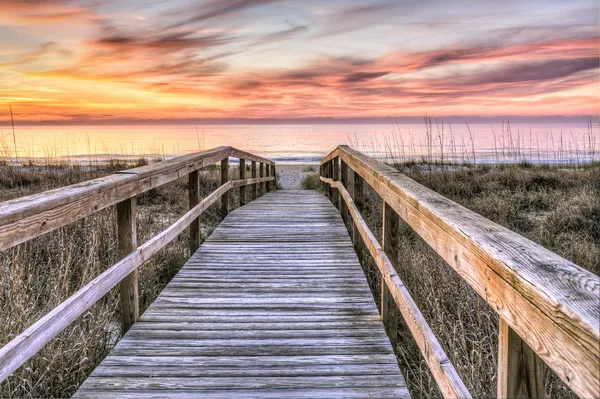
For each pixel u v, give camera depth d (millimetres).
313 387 2180
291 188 16844
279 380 2240
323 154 56906
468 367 2467
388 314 2799
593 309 740
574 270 943
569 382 750
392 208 2736
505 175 10531
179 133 183000
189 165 4137
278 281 3762
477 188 9555
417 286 3801
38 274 3625
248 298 3377
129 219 2742
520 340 1026
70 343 2582
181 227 3805
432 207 1719
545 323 834
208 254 4562
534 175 10367
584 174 10344
